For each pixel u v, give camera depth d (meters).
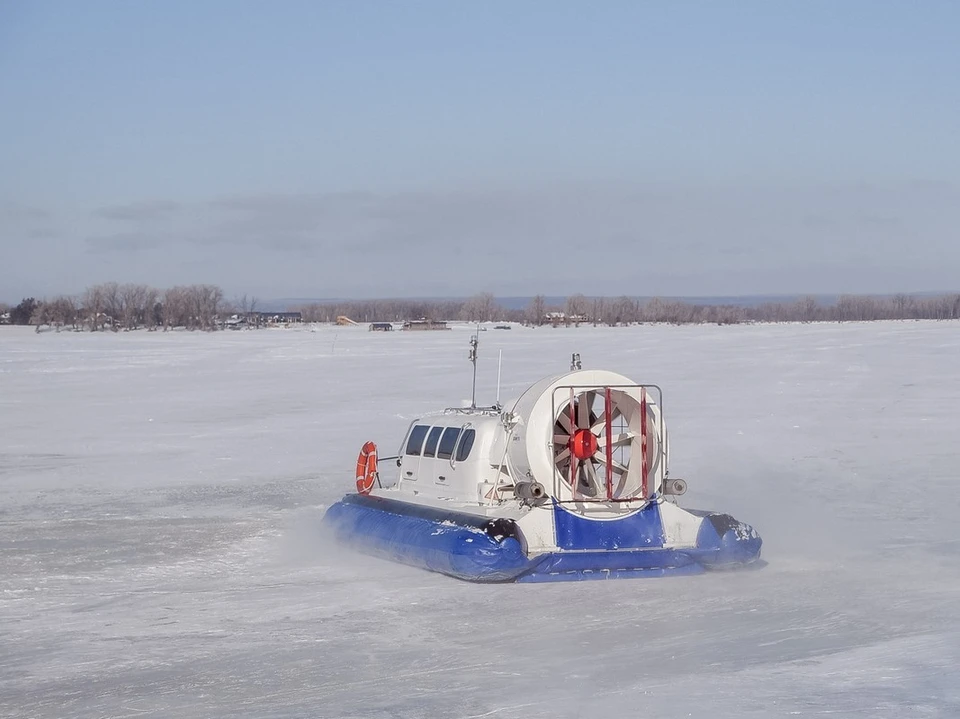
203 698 7.95
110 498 17.72
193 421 28.20
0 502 17.38
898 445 22.11
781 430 24.62
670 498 14.57
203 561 12.94
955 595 10.68
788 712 7.28
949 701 7.43
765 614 10.06
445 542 11.49
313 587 11.46
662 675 8.25
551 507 11.60
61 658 9.03
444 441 13.41
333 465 21.02
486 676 8.34
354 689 8.09
